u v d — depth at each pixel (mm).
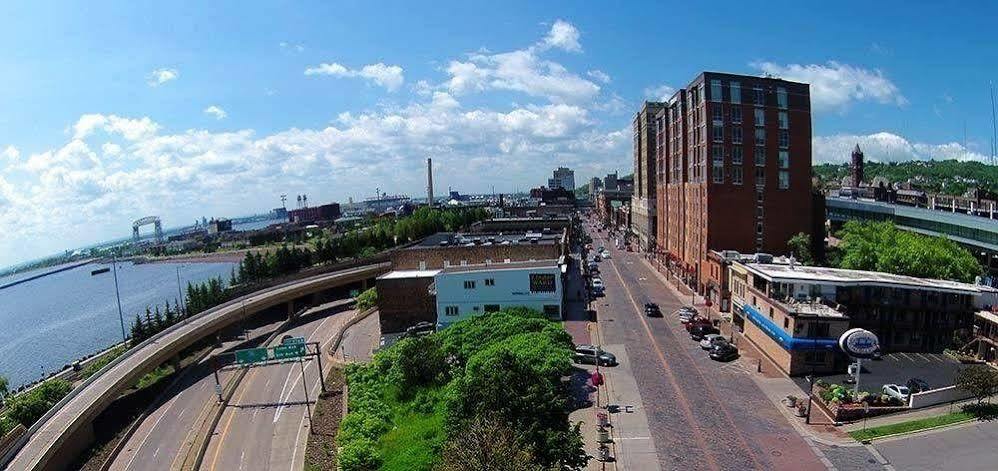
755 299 64750
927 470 36375
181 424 62719
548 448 33938
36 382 89000
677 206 111438
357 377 64312
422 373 58562
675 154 113625
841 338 46969
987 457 37125
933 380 50625
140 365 72438
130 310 177875
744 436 42688
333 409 60875
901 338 59594
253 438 56344
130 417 66562
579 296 94562
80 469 54688
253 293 111812
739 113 88688
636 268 126125
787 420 44938
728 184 88688
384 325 85062
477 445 28641
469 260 91625
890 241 81562
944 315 59594
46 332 156000
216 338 99312
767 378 54000
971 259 74312
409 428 50625
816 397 47906
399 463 44625
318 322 104062
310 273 127750
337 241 153000
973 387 42438
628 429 44625
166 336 85938
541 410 36750
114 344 125438
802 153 90375
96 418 67438
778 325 57438
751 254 88188
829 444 40688
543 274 78250
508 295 79250
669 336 69812
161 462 53969
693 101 96625
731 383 53156
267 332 101750
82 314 180000
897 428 41750
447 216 192875
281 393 68312
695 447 41438
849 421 43875
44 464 50594
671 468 38844
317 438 54688
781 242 90375
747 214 89188
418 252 92875
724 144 88500
